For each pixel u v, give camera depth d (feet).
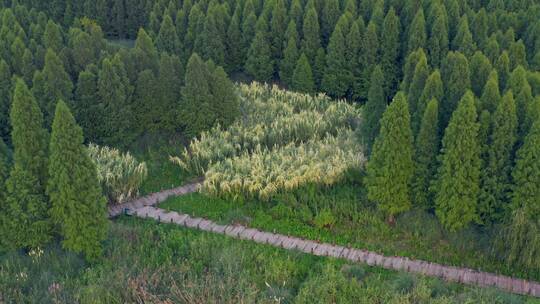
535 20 156.87
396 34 153.89
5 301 78.64
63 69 121.49
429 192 101.45
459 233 99.25
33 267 87.10
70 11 197.47
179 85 133.59
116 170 111.65
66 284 83.25
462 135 92.22
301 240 101.14
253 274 88.43
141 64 134.31
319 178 114.01
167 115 133.18
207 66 130.82
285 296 82.23
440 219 98.84
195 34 169.07
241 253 92.94
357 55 155.33
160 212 108.88
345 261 95.20
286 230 103.55
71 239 88.58
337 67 155.53
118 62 126.62
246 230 103.55
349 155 116.98
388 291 82.94
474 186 94.94
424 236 101.30
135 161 116.98
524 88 99.04
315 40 159.43
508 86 106.11
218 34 165.17
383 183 100.89
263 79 165.58
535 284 90.53
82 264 89.04
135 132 131.95
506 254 93.45
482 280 91.20
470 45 142.72
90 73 123.44
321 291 82.69
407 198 102.37
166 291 82.38
